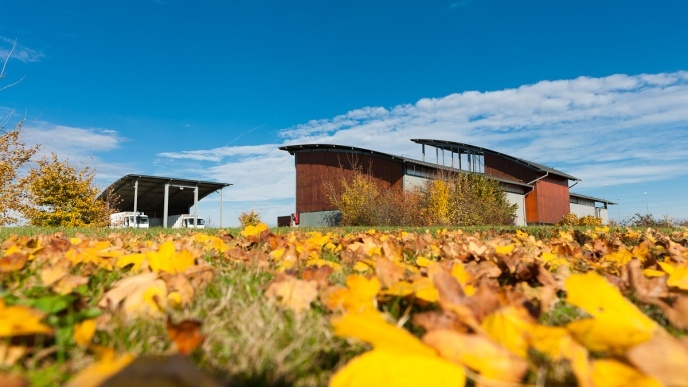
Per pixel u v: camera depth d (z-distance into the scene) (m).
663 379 0.54
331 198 26.16
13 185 13.49
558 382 0.66
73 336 0.80
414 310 1.16
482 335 0.67
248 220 29.17
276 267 1.81
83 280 1.19
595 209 48.81
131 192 32.28
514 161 36.16
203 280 1.37
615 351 0.67
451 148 32.06
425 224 21.28
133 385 0.47
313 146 28.61
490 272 1.59
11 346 0.70
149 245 2.71
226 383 0.51
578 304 0.79
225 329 0.99
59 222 19.53
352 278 1.09
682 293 1.22
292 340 0.92
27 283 1.29
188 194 34.31
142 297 1.08
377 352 0.57
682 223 13.97
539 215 35.09
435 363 0.56
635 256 2.10
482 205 23.02
